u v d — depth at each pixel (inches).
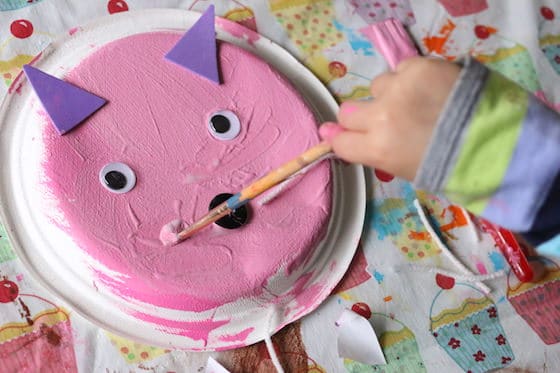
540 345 23.2
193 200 20.6
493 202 15.7
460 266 23.7
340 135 16.7
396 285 23.2
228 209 19.4
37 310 20.8
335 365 22.1
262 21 25.4
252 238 20.7
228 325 21.3
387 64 25.9
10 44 23.1
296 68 24.6
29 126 21.0
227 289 20.2
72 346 20.8
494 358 22.9
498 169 15.2
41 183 20.0
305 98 23.4
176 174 20.7
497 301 23.6
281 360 21.8
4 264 21.0
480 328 23.2
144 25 23.6
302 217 21.2
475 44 26.8
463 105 15.1
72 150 20.2
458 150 15.2
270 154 21.5
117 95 21.1
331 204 21.8
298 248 20.9
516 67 26.6
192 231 19.9
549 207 15.5
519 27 27.3
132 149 20.6
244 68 22.3
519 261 23.7
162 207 20.3
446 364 22.6
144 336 20.8
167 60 21.7
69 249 19.9
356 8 26.4
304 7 25.9
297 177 21.4
